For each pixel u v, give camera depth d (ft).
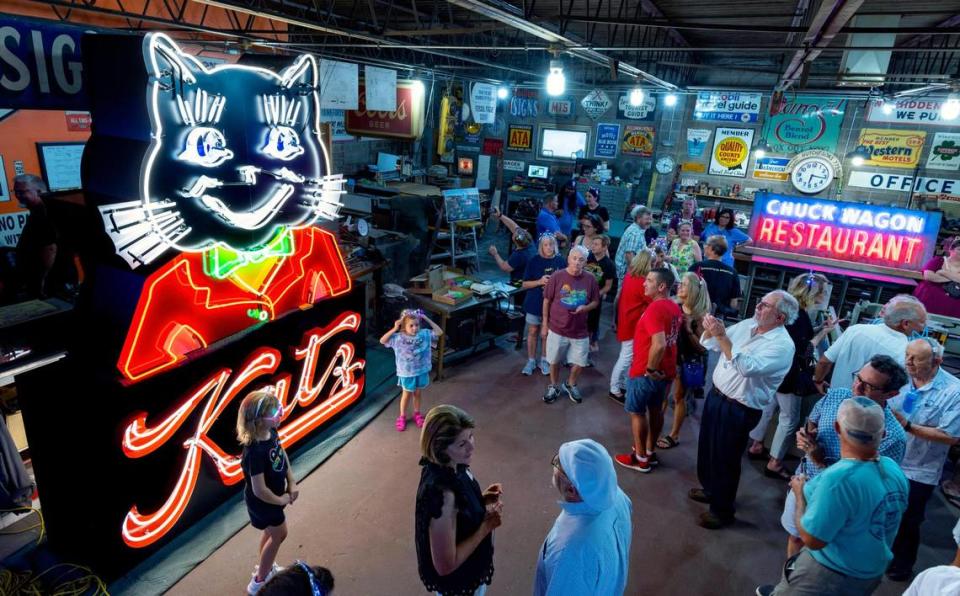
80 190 13.43
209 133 12.02
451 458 8.26
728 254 25.82
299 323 15.66
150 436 11.88
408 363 17.11
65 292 16.99
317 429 17.10
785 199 26.84
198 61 11.52
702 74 43.34
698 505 14.93
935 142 37.58
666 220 40.22
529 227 40.52
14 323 14.26
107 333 11.73
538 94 49.60
